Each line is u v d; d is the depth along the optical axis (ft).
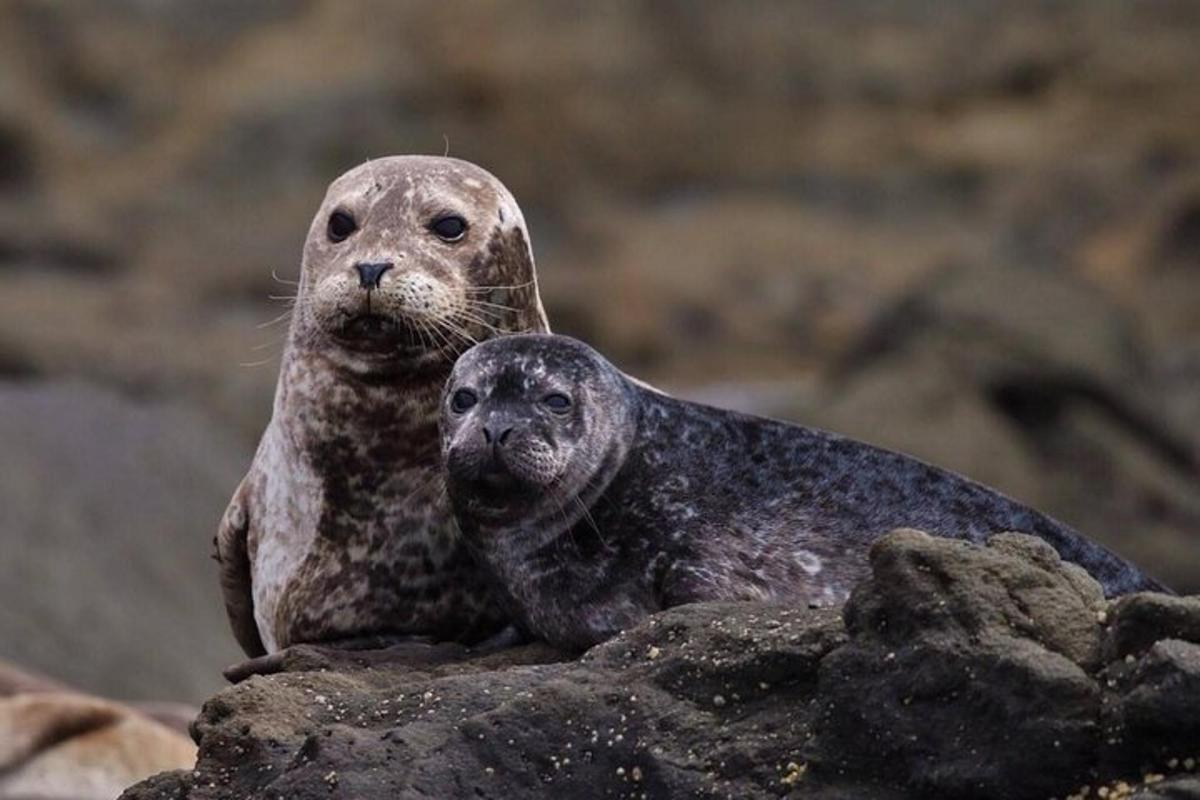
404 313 109.09
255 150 580.30
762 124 602.85
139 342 476.95
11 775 143.23
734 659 88.22
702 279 550.77
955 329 356.18
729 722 87.04
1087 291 367.04
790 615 90.43
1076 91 588.50
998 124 589.32
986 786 81.35
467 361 103.50
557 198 590.55
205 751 91.61
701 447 103.71
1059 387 344.49
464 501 102.89
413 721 90.17
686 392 449.48
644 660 90.02
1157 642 80.33
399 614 113.39
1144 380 352.08
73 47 597.52
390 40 605.31
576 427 101.30
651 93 604.49
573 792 86.58
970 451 331.77
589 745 87.25
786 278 551.59
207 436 324.39
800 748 85.10
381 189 113.80
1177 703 78.48
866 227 574.15
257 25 616.39
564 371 102.27
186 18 614.34
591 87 602.44
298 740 91.04
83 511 283.59
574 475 101.24
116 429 309.42
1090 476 331.16
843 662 84.94
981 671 82.28
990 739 81.71
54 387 322.55
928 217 574.15
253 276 543.39
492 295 114.01
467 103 599.57
